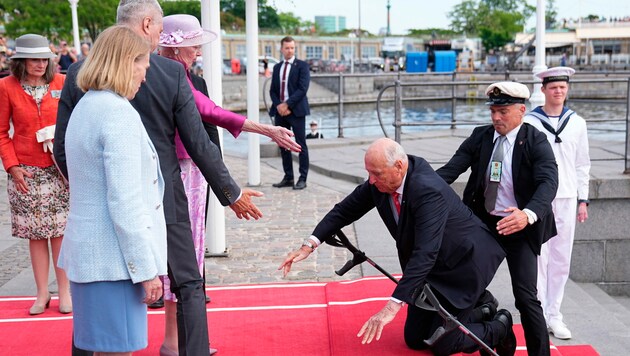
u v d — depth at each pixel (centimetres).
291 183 988
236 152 1378
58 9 3419
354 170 1039
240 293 548
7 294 561
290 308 514
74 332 323
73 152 309
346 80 4606
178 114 372
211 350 434
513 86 425
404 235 403
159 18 369
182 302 378
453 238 402
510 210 411
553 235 436
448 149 1152
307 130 2381
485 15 10019
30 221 496
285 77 963
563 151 489
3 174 1202
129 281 314
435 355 421
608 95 3712
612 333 515
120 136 303
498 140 440
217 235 652
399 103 899
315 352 438
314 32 8481
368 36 8769
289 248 682
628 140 823
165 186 370
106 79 307
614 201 795
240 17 7619
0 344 451
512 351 432
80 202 310
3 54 1574
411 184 395
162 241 331
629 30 5928
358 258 447
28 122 485
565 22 7119
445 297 402
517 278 427
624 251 805
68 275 314
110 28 314
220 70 620
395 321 480
